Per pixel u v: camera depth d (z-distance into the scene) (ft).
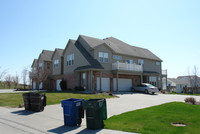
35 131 23.16
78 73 86.33
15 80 159.22
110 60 89.51
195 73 175.83
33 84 136.15
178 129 21.83
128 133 21.21
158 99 60.85
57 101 49.32
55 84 107.76
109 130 22.77
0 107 41.83
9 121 28.60
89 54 86.22
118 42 112.16
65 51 97.14
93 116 23.35
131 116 30.01
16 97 57.93
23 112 36.09
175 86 193.57
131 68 93.20
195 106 40.29
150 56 119.55
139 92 89.45
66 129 24.04
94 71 81.00
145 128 22.75
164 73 128.36
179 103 45.55
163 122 25.34
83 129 23.81
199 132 20.65
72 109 25.61
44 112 35.94
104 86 85.66
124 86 96.68
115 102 49.83
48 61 124.67
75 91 79.41
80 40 93.97
